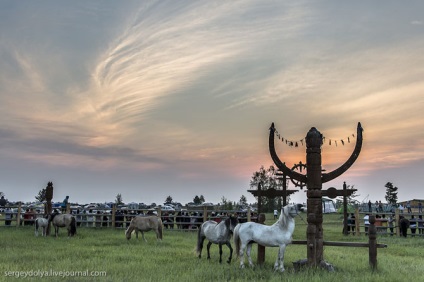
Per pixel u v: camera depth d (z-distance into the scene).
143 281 10.66
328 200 66.75
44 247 18.64
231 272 12.55
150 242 22.39
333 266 13.51
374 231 13.34
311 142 14.21
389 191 92.31
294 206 13.62
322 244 13.67
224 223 15.26
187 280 11.02
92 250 17.59
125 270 12.43
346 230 30.83
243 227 13.94
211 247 20.31
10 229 30.20
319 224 13.75
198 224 33.06
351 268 13.41
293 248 20.69
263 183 75.50
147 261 14.50
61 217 25.44
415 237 29.98
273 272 12.77
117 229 32.69
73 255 15.84
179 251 18.08
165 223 33.28
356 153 14.29
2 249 17.52
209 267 13.38
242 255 13.72
